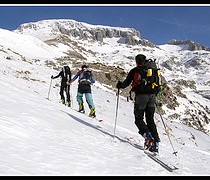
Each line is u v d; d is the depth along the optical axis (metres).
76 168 4.91
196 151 11.87
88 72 12.47
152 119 7.73
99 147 6.71
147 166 6.09
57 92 20.27
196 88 151.38
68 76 14.94
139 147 8.09
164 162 6.85
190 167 7.29
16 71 24.19
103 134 8.33
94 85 32.50
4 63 26.52
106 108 20.14
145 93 7.57
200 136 23.91
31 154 5.05
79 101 12.61
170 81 150.38
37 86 19.97
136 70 7.62
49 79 25.33
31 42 102.38
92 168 5.09
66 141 6.46
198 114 45.38
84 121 9.70
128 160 6.22
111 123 12.63
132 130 13.12
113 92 33.34
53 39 178.75
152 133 7.68
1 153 4.72
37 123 7.13
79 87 12.45
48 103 11.24
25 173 4.20
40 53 90.12
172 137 16.20
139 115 7.65
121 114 19.22
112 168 5.38
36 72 27.05
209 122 47.16
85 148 6.27
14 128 6.12
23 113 7.60
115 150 6.85
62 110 10.55
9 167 4.25
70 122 8.55
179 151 10.10
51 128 7.13
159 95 7.89
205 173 6.84
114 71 39.72
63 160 5.14
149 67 7.55
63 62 50.31
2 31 97.94
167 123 22.48
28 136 6.00
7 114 6.97
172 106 41.41
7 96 9.53
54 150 5.58
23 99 10.05
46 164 4.77
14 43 90.12
